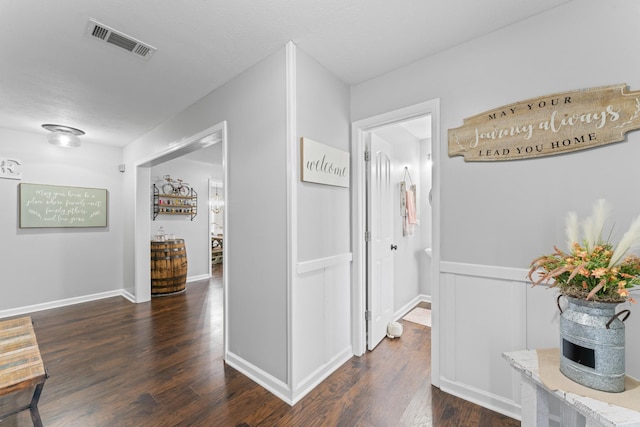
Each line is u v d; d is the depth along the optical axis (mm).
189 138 2750
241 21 1605
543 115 1516
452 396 1811
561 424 1186
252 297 2059
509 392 1626
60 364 2258
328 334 2102
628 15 1316
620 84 1324
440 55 1898
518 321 1602
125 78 2232
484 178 1714
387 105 2162
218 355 2408
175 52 1896
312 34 1726
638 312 1284
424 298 3807
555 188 1494
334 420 1609
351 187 2379
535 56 1550
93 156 4074
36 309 3586
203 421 1613
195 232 5289
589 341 1041
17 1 1417
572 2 1446
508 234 1636
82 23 1602
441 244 1871
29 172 3562
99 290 4113
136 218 3924
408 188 3533
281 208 1848
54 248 3742
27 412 1688
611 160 1352
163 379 2039
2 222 3377
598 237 1139
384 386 1927
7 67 2049
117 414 1678
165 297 4172
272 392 1876
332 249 2162
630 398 975
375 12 1540
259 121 2004
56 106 2752
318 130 2018
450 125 1846
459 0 1450
